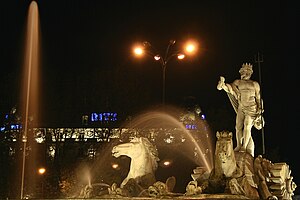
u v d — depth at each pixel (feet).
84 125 126.41
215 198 45.78
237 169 51.37
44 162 122.72
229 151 51.01
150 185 56.29
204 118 139.64
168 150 131.75
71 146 123.44
